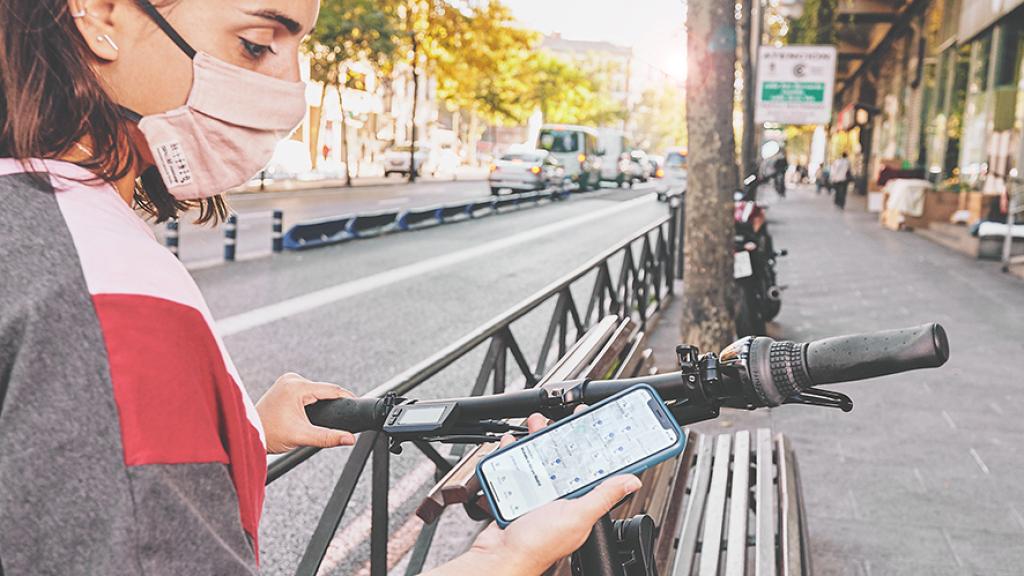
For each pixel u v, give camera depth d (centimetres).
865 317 939
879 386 646
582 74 7412
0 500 70
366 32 3366
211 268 1270
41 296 73
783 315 955
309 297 1051
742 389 102
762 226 840
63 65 82
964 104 2011
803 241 1755
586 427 102
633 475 98
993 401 613
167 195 112
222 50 88
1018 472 483
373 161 5969
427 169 5600
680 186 3350
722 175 691
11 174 79
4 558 70
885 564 379
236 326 873
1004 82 1595
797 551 284
